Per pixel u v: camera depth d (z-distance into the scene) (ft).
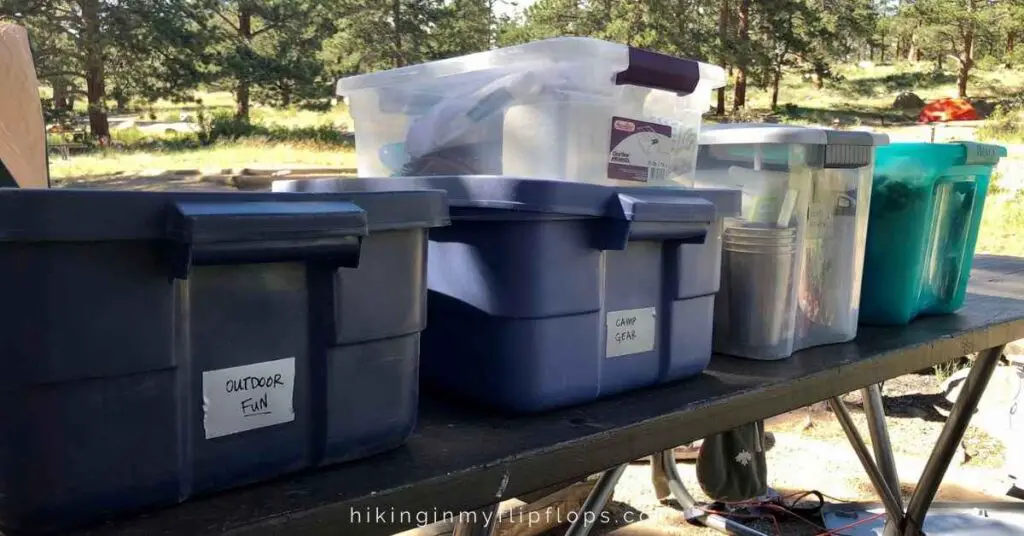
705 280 5.08
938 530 9.37
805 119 90.63
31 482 2.86
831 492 10.98
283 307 3.38
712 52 81.00
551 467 3.90
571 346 4.41
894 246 6.62
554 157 4.92
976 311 7.48
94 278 2.88
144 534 2.97
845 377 5.55
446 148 5.31
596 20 85.20
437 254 4.55
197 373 3.18
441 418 4.32
